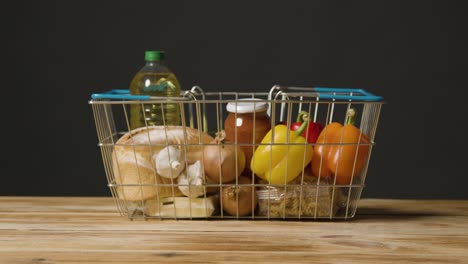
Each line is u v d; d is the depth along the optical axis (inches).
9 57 103.4
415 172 106.3
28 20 102.7
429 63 103.2
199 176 50.1
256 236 46.3
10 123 105.0
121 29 102.7
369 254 42.3
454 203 58.2
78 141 105.6
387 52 102.9
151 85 59.3
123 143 50.8
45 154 105.9
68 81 103.8
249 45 102.9
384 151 106.0
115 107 103.7
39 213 53.2
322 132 51.2
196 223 50.2
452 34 102.6
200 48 103.0
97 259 40.9
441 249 43.5
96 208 55.1
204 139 51.8
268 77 103.2
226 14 102.5
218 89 103.2
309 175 51.4
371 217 52.7
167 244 44.2
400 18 102.3
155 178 50.6
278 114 88.7
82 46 103.0
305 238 45.9
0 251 42.6
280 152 49.6
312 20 102.4
